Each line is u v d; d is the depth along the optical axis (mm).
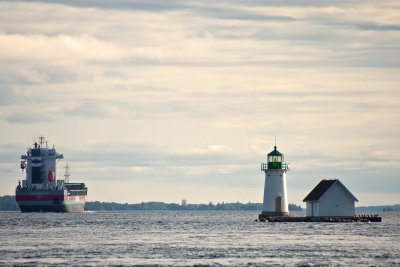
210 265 148375
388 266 145125
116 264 150875
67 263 152875
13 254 171625
